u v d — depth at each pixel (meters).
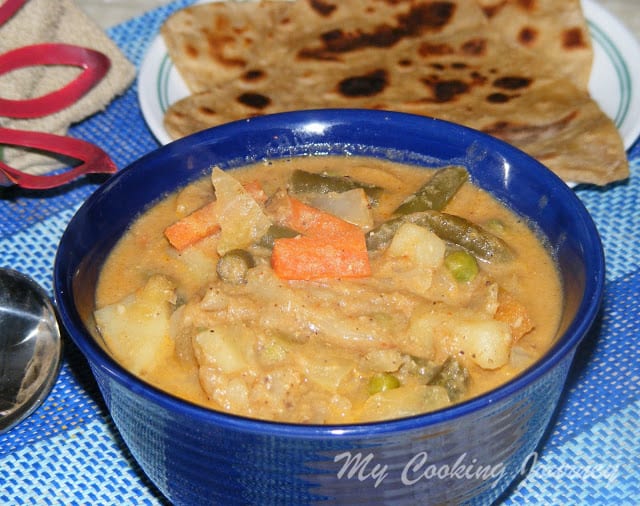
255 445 0.34
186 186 0.43
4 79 0.51
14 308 0.45
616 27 0.55
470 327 0.38
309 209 0.42
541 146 0.51
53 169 0.52
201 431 0.34
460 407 0.33
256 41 0.58
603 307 0.46
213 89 0.55
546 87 0.55
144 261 0.42
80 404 0.44
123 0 0.65
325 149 0.45
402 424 0.33
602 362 0.44
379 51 0.57
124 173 0.42
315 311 0.39
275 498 0.35
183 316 0.39
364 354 0.38
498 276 0.41
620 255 0.48
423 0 0.59
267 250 0.41
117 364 0.34
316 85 0.55
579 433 0.42
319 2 0.59
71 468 0.42
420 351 0.38
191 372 0.38
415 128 0.44
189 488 0.37
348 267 0.40
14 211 0.51
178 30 0.56
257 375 0.37
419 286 0.40
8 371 0.44
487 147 0.43
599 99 0.54
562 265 0.40
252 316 0.39
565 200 0.40
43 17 0.53
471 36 0.58
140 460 0.38
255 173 0.44
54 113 0.51
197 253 0.42
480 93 0.55
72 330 0.35
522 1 0.58
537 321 0.39
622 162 0.49
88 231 0.40
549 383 0.35
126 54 0.59
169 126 0.52
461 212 0.43
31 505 0.41
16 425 0.43
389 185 0.44
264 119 0.44
